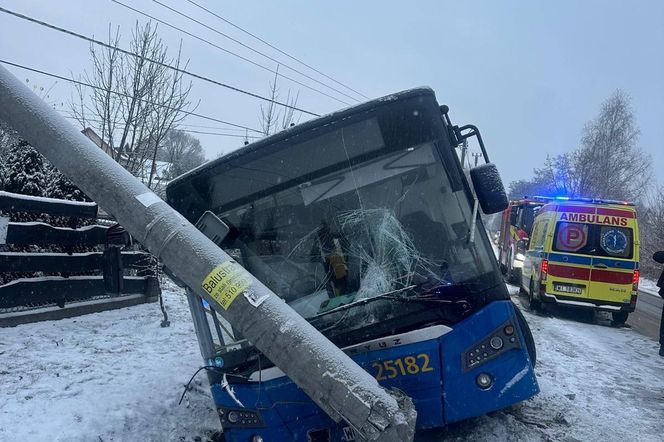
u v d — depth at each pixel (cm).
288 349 285
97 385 588
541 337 962
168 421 538
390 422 278
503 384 413
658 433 516
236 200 473
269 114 2161
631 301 1250
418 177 466
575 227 1282
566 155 4622
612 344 977
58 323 805
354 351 413
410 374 410
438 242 451
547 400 593
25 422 479
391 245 455
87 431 480
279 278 461
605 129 4556
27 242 768
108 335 779
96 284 895
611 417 553
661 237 3550
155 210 312
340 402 279
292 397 414
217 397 432
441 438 480
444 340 412
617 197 4406
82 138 333
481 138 481
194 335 829
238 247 468
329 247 462
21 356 647
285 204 471
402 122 468
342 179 469
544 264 1291
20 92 339
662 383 700
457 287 427
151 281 1041
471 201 461
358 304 426
